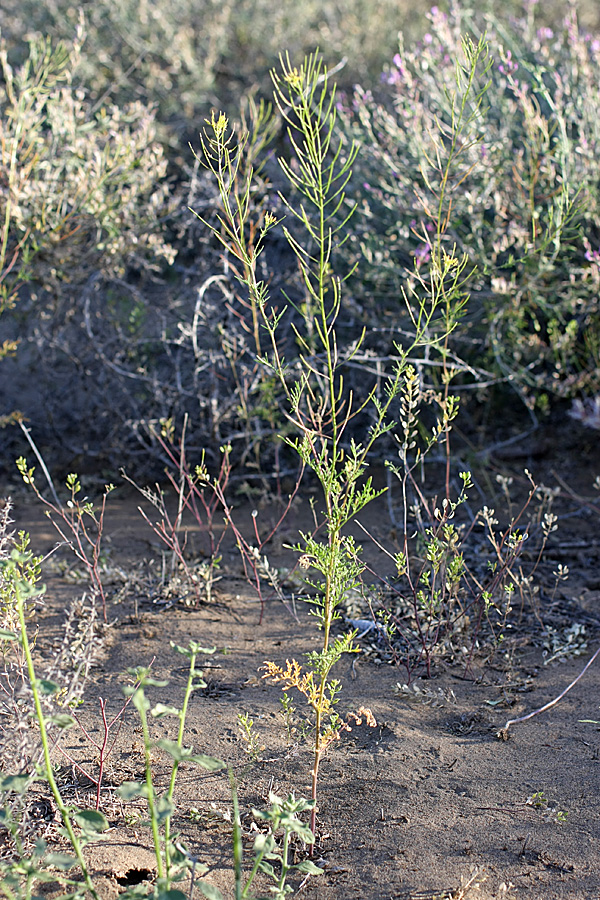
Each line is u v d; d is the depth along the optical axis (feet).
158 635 11.97
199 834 8.01
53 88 20.16
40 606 12.55
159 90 25.59
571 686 10.43
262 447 17.72
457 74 9.65
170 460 17.71
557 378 16.89
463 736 9.70
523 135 17.66
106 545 14.80
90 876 7.31
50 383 18.80
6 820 6.86
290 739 9.53
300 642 11.89
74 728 9.64
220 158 8.18
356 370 17.93
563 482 16.89
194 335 15.60
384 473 17.88
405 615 12.07
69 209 16.98
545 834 7.98
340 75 27.22
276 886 7.38
